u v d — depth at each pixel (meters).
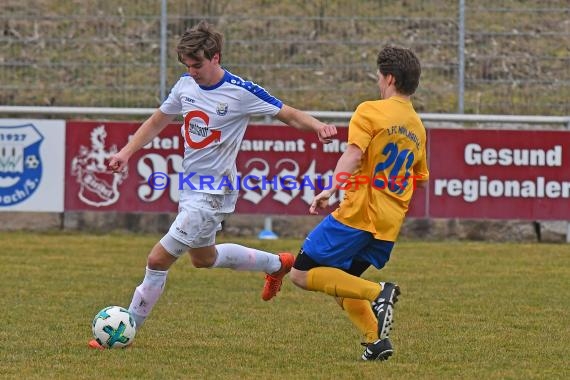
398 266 34.09
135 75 41.62
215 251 21.56
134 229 42.12
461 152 39.88
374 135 18.56
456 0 41.44
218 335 22.41
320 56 41.75
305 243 19.12
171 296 27.89
